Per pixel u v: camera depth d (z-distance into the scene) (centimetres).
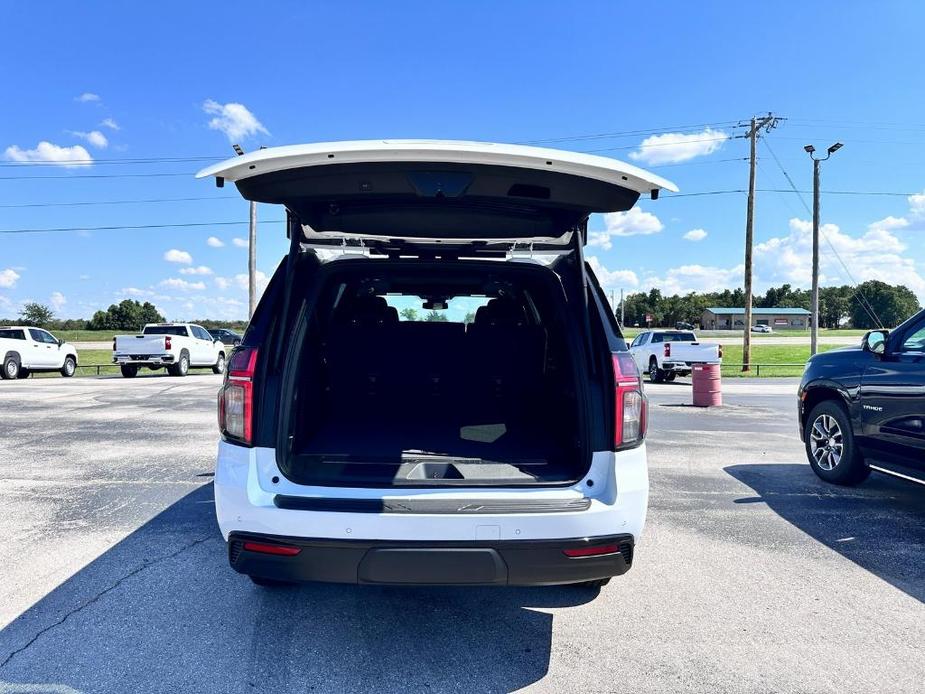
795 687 262
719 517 493
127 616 319
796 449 777
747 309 2689
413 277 375
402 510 252
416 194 268
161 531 449
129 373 2095
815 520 486
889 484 596
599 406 275
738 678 269
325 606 332
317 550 251
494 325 373
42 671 269
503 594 350
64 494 548
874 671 275
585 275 289
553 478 273
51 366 2138
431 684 262
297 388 285
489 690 258
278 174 258
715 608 335
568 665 278
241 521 259
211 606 331
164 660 278
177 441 806
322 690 257
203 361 2283
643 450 278
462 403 375
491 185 265
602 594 351
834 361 589
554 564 256
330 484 264
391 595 346
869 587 363
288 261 284
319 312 342
